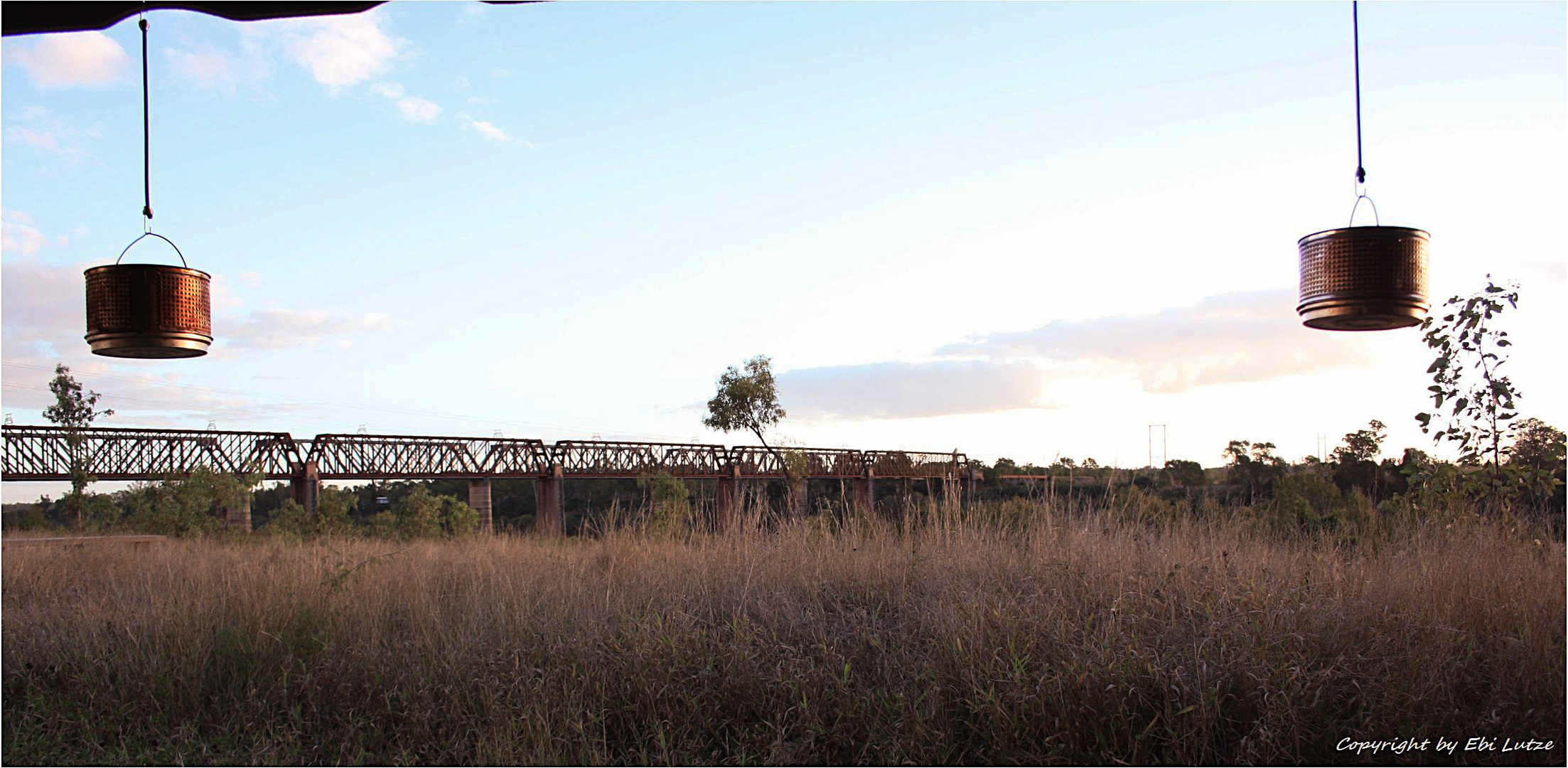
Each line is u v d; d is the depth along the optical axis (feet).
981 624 13.85
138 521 52.80
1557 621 12.36
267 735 13.16
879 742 11.72
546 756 11.80
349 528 58.65
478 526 60.29
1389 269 8.79
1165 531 19.11
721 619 16.75
